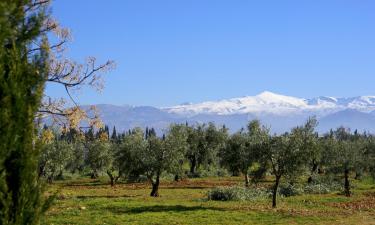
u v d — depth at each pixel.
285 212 40.66
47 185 11.29
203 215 37.72
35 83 11.39
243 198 53.62
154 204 46.12
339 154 64.56
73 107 21.64
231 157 75.38
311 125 44.50
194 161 110.25
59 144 70.62
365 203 51.50
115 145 90.50
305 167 44.91
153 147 58.84
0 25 10.66
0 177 10.20
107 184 86.50
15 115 10.62
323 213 41.19
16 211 10.44
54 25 19.92
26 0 11.95
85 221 33.41
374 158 70.56
